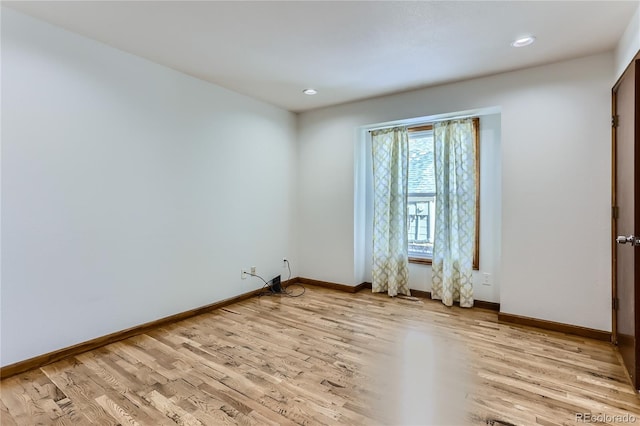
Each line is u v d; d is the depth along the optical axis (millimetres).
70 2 2100
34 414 1832
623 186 2402
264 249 4285
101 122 2682
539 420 1788
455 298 3852
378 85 3596
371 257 4523
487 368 2348
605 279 2795
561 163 2967
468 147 3672
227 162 3773
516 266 3184
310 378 2211
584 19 2264
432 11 2172
